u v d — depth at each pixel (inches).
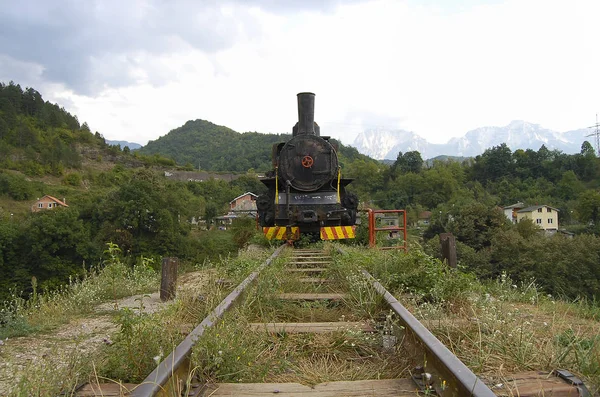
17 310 255.0
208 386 112.2
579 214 3233.3
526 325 168.9
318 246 478.9
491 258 1450.5
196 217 3063.5
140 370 119.1
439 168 4426.7
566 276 1161.4
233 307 168.2
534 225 1818.4
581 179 4845.0
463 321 163.6
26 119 7539.4
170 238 1739.7
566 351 132.4
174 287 285.4
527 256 1328.7
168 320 160.2
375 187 4569.4
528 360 131.9
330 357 144.2
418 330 125.8
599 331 168.6
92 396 99.7
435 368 109.6
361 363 139.6
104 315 247.0
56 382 112.2
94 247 1578.5
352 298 199.6
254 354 133.0
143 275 358.0
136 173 2021.4
